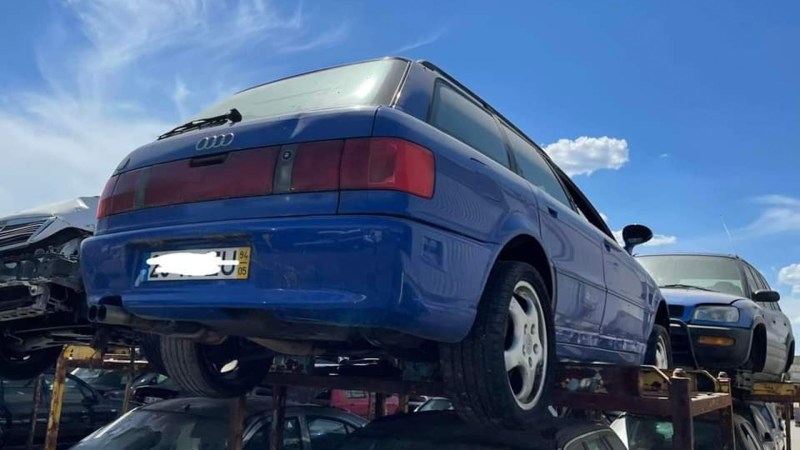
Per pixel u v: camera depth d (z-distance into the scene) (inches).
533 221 120.4
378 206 86.3
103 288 107.7
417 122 96.7
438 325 90.0
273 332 106.5
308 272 86.4
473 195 101.3
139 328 110.9
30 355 202.4
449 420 138.6
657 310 216.4
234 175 96.7
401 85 107.1
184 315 99.2
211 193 98.0
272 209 92.0
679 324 247.9
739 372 242.7
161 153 107.7
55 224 184.5
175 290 97.0
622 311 171.9
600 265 156.0
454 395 101.7
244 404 161.2
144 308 101.6
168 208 102.0
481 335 99.1
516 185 119.0
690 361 249.9
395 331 96.7
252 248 91.6
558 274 129.4
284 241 88.4
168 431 175.9
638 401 118.9
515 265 109.0
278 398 171.8
